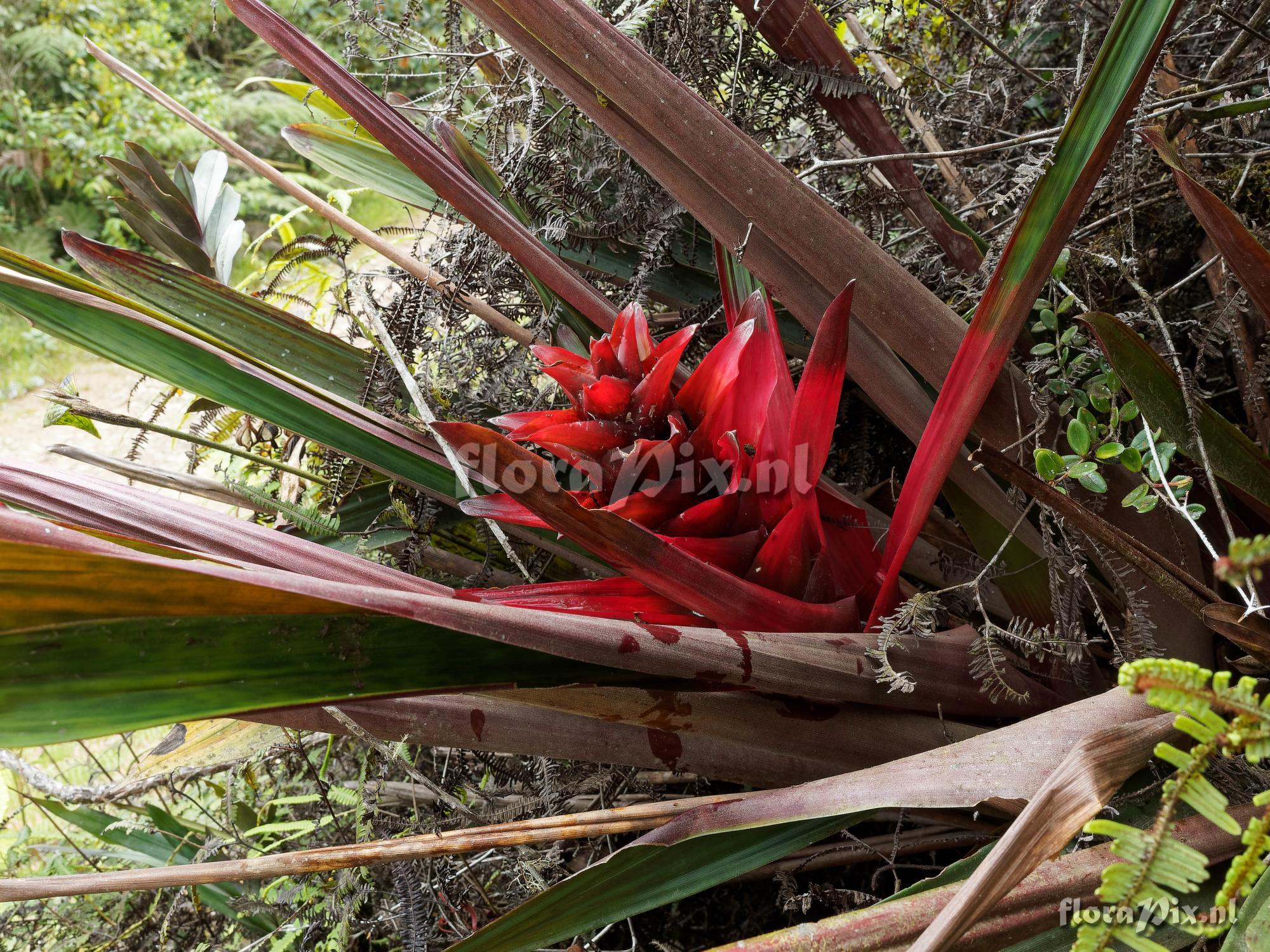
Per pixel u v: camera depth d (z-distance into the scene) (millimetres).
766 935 418
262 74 6531
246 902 906
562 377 650
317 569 550
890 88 982
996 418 683
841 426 997
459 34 982
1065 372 679
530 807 785
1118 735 406
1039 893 439
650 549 552
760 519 658
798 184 589
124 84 6328
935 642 638
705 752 609
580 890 508
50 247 5945
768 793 490
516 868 770
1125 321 803
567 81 615
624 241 946
